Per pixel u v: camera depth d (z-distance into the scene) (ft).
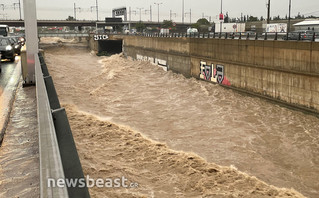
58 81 152.56
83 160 48.34
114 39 355.56
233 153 71.31
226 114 104.17
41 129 12.63
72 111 87.35
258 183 46.57
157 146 58.18
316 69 90.17
